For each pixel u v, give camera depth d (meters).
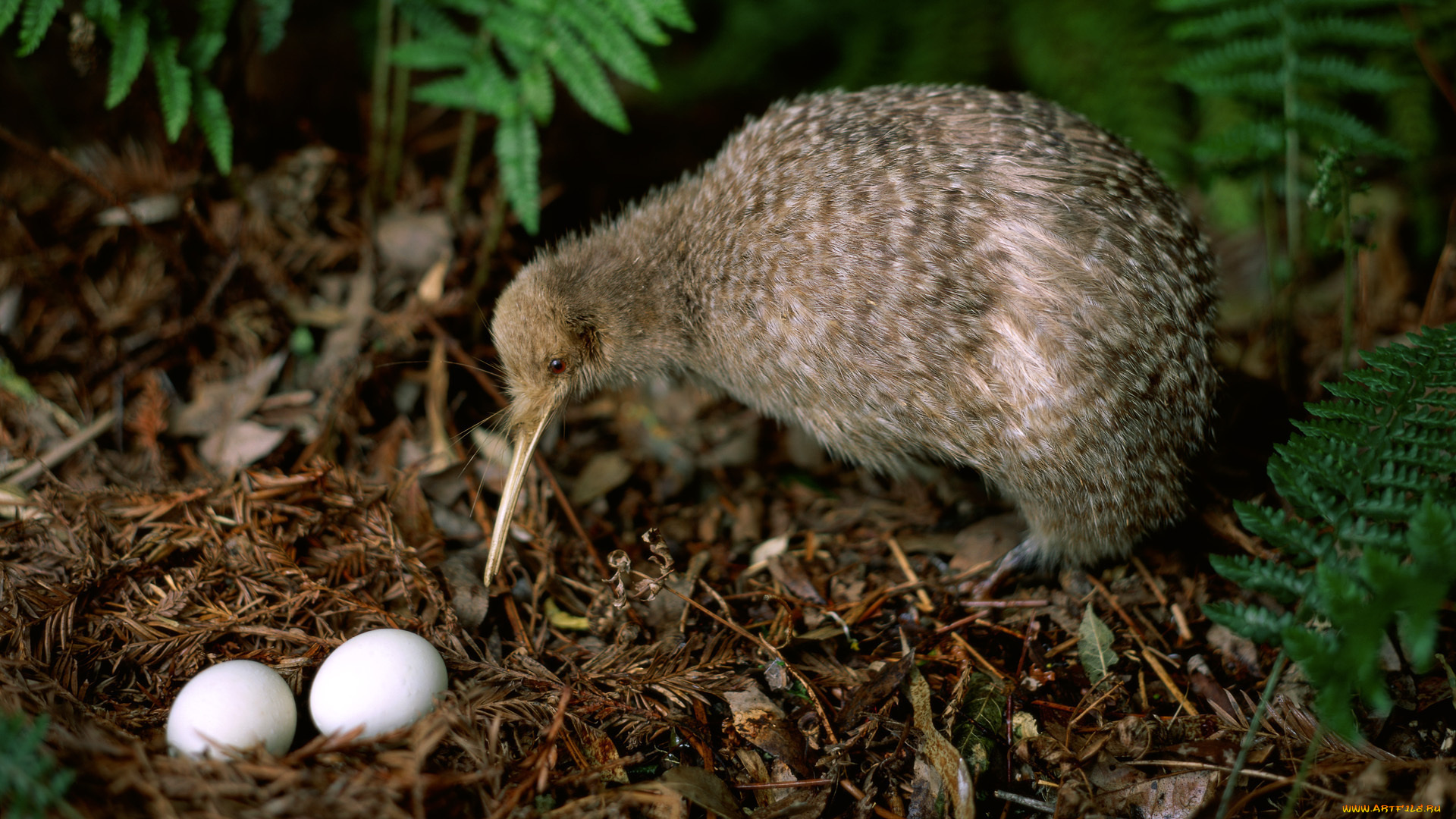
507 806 1.15
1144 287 1.25
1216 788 1.19
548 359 1.34
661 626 1.29
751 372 1.33
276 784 1.13
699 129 1.84
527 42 1.37
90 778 1.12
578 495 1.39
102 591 1.25
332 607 1.25
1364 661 1.10
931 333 1.26
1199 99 1.54
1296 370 1.41
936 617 1.30
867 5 1.67
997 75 1.69
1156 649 1.27
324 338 1.41
